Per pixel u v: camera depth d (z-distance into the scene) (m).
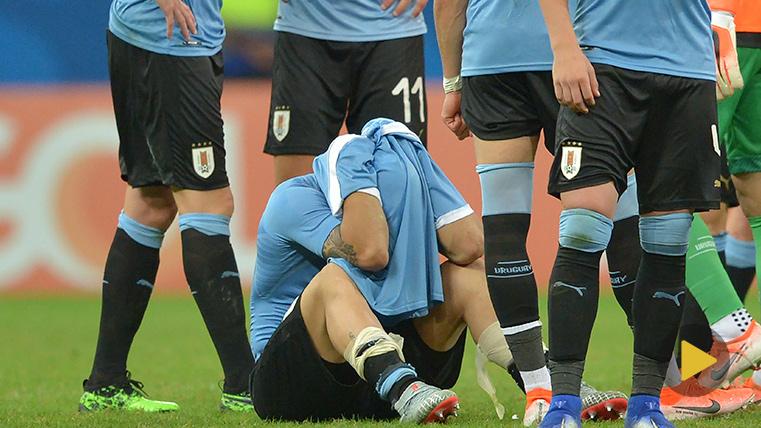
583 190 12.10
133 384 18.25
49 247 41.09
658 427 12.28
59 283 41.16
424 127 20.91
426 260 14.84
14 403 19.17
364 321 14.02
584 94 11.98
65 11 46.62
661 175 12.37
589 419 14.56
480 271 15.14
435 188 15.15
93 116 40.72
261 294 16.05
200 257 17.66
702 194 12.34
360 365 13.87
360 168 14.75
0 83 46.59
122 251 18.33
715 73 12.64
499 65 14.18
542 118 14.19
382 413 15.02
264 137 40.53
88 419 15.70
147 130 17.91
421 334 15.30
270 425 14.46
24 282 41.31
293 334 14.37
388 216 14.69
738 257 20.12
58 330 33.53
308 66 20.42
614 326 32.47
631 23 12.24
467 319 15.05
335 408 14.90
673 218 12.45
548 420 12.11
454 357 15.55
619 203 15.27
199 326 34.16
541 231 39.69
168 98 17.59
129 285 18.27
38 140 40.88
